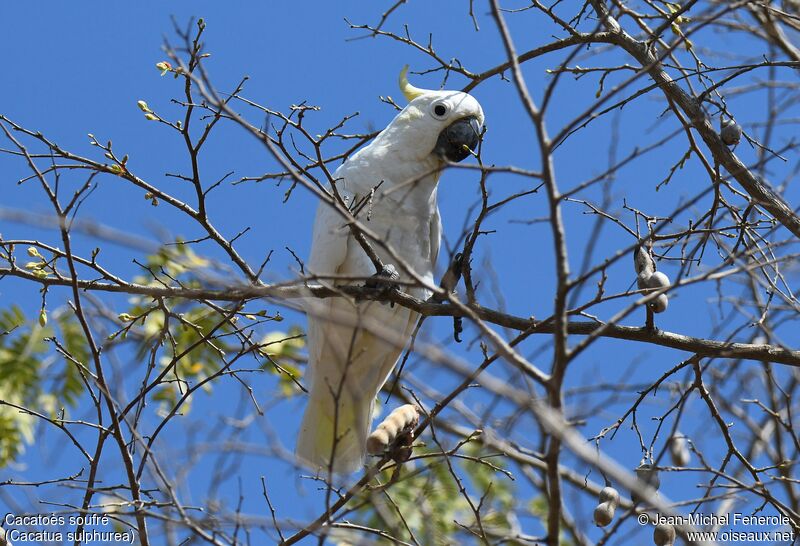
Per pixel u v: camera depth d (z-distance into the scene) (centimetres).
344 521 1047
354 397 855
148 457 955
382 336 809
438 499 1311
